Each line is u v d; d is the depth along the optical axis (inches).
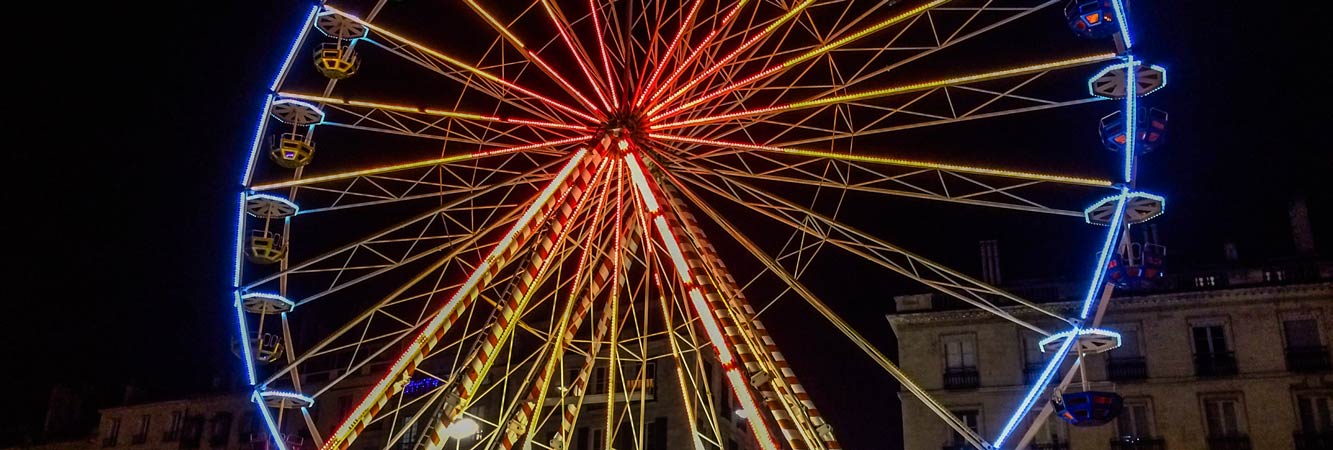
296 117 1197.7
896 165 1088.2
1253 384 1903.3
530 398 1104.8
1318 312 1918.1
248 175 1191.6
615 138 1075.9
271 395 1189.7
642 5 1189.7
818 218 1112.2
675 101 1173.1
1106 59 1000.9
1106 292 1044.5
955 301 2142.0
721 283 1068.5
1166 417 1927.9
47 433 2997.0
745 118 1184.8
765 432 965.8
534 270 1027.9
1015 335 2073.1
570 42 1107.3
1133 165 1006.4
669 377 2262.6
